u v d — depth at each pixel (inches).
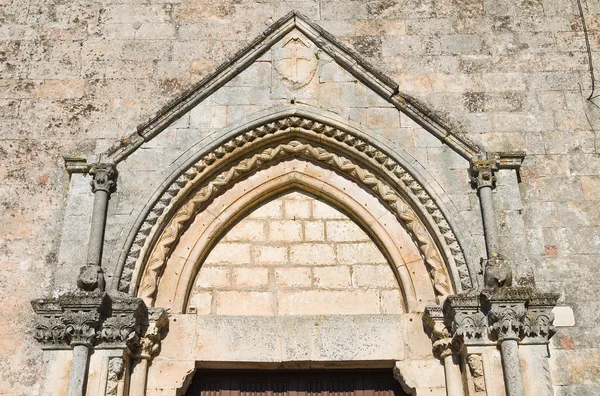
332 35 389.4
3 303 332.8
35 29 400.2
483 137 372.8
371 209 363.9
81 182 350.3
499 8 409.4
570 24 405.4
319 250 363.9
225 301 351.6
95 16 404.5
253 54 378.0
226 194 367.2
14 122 374.0
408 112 365.4
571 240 349.1
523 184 362.0
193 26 402.0
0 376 318.7
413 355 333.1
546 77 389.7
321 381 351.3
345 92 372.2
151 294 335.3
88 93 382.9
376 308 350.9
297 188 377.7
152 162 353.4
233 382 349.4
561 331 329.1
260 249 363.9
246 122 362.3
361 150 363.6
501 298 309.3
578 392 316.8
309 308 350.3
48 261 343.0
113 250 332.2
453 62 393.1
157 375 326.0
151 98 382.9
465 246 333.1
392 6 408.8
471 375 311.0
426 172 351.3
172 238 347.6
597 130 376.2
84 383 300.5
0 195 355.9
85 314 306.5
